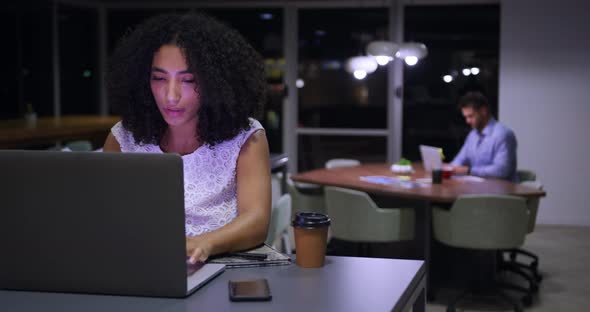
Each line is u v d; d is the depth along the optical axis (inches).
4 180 55.1
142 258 53.8
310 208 203.5
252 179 67.8
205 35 64.8
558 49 281.0
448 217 170.9
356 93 310.3
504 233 165.8
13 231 55.6
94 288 54.9
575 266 216.2
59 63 304.0
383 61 215.8
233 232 63.3
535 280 197.5
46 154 54.2
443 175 205.5
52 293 55.6
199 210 67.1
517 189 186.1
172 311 50.6
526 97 285.1
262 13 312.7
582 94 280.7
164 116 65.9
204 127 66.8
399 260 65.7
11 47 285.1
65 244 54.8
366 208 176.9
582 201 283.9
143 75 67.3
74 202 54.2
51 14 296.2
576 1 277.6
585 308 172.2
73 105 315.3
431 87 302.0
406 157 307.9
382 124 309.3
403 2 299.3
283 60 312.8
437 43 299.7
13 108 288.4
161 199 52.8
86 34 322.0
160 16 68.1
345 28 307.4
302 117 316.2
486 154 214.7
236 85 66.8
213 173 67.5
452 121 301.9
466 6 295.7
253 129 68.1
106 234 54.0
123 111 70.1
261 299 52.7
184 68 64.2
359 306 51.5
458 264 206.8
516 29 283.7
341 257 66.9
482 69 296.5
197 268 59.9
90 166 53.5
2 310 51.4
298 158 318.7
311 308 51.0
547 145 285.0
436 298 180.7
